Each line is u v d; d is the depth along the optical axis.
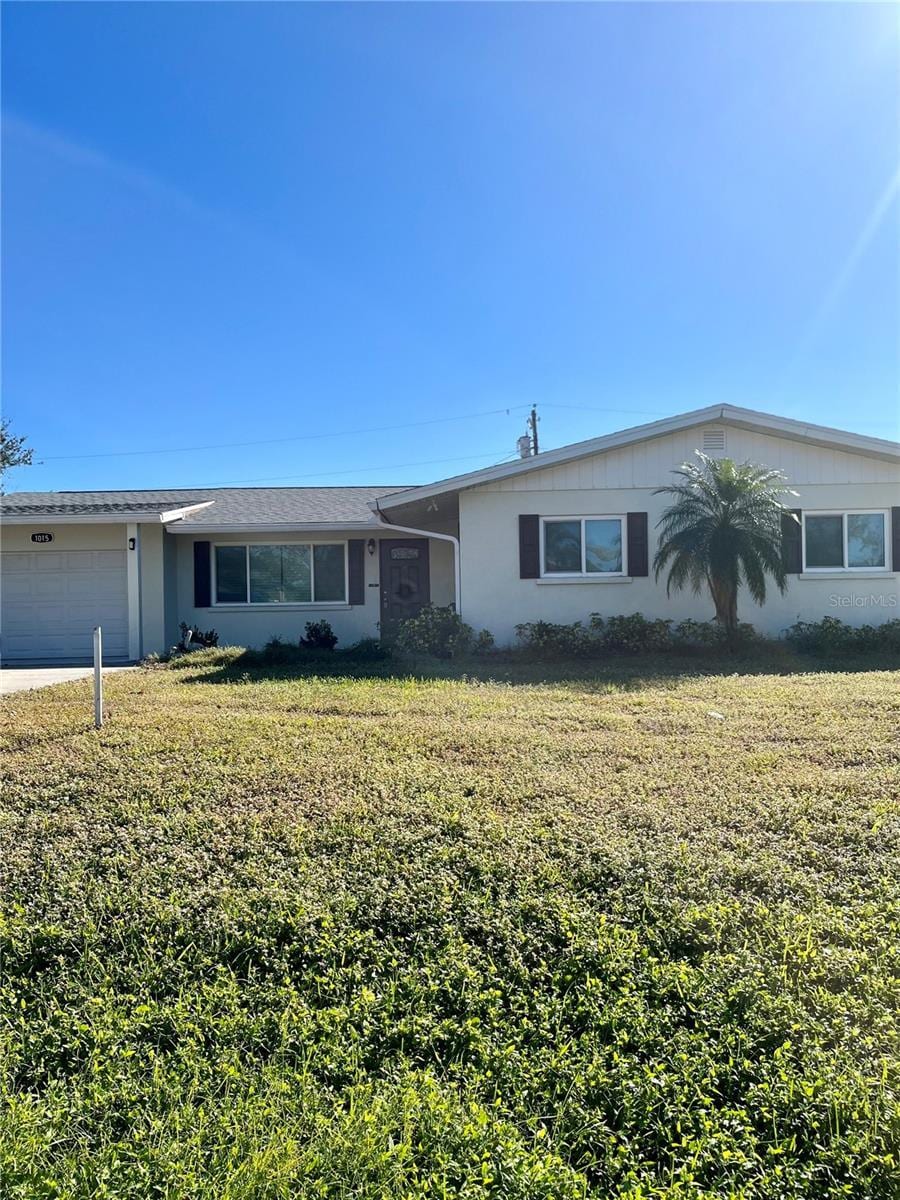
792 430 12.02
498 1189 1.78
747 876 3.36
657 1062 2.20
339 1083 2.18
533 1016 2.46
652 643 11.84
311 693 8.34
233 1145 1.92
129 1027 2.41
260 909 3.13
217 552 14.79
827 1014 2.38
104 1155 1.89
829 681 8.77
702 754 5.42
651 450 12.57
